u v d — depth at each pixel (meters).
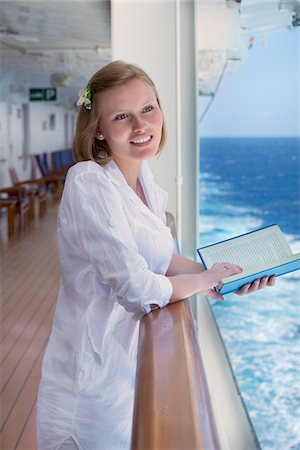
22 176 14.66
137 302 1.24
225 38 3.43
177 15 2.91
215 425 0.75
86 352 1.35
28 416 3.04
